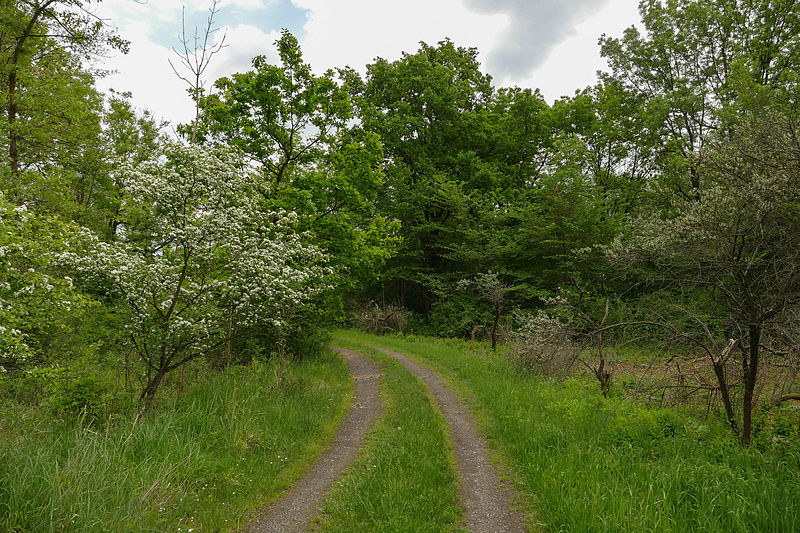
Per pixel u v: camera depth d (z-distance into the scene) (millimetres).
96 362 8680
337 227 16000
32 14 13516
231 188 8844
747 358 7125
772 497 4656
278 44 15734
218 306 8742
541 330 11211
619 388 10352
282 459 6809
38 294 6875
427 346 20969
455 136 29422
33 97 13492
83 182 17922
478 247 25562
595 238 22562
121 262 7223
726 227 6379
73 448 5473
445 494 5500
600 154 28484
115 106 21109
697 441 6629
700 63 21828
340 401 10742
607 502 4793
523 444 7082
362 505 5176
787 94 13594
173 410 7312
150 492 4906
